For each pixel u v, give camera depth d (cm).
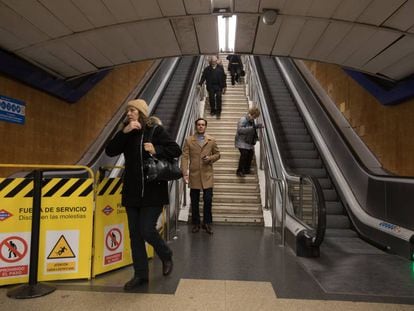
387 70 565
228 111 1181
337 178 688
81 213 359
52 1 407
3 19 424
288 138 866
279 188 636
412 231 453
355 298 311
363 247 513
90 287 331
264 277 366
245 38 557
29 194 346
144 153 337
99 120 794
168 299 302
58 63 554
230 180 809
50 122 602
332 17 465
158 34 531
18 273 338
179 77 1297
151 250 437
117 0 427
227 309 283
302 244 454
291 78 1166
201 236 572
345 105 821
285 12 470
